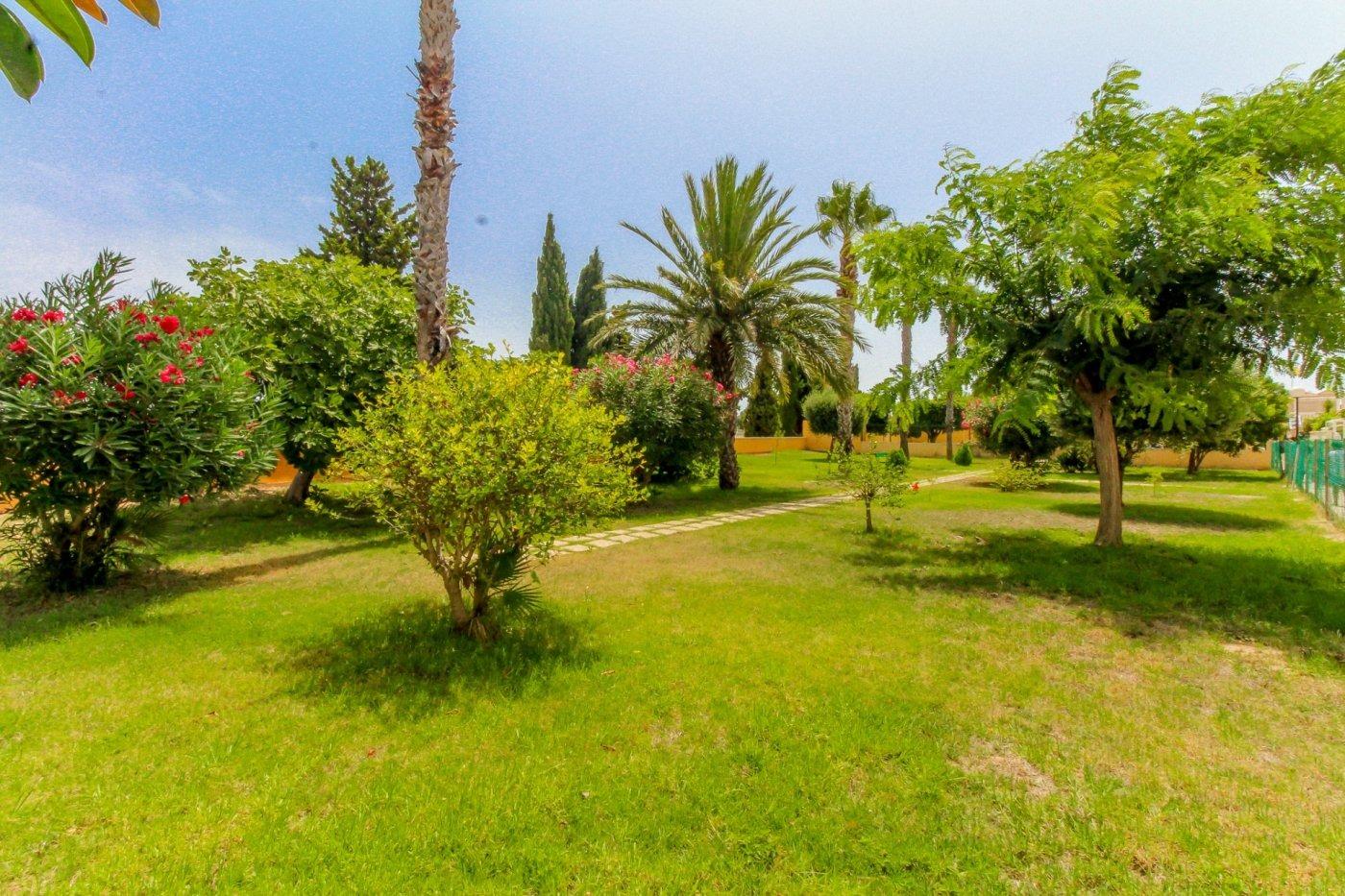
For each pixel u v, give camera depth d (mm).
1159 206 6773
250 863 2100
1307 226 6184
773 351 15438
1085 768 2795
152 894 1951
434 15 6242
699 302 15016
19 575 5789
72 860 2084
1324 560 7305
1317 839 2285
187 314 6816
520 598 4500
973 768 2803
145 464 5227
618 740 3012
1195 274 6961
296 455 9516
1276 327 6344
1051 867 2148
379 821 2342
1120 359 7309
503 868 2121
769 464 25109
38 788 2500
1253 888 2035
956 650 4312
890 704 3420
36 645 4207
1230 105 6770
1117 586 6152
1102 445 8508
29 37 722
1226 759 2900
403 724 3127
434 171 6320
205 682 3619
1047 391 6984
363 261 24562
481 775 2674
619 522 10352
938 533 9570
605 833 2307
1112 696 3584
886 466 9625
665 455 12523
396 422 4316
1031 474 16375
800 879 2084
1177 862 2168
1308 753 2955
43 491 5125
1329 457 11242
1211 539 9000
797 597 5695
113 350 5344
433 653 4082
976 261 7746
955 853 2215
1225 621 5066
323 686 3582
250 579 6379
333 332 9672
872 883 2074
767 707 3365
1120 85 7508
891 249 7762
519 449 4000
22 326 5051
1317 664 4105
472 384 4199
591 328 32969
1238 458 24609
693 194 15461
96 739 2908
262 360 8617
